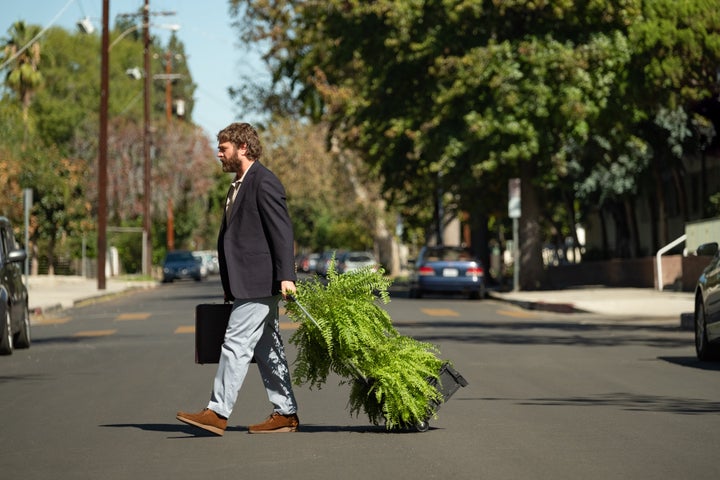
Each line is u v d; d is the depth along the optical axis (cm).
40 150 6322
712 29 2627
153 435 970
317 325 905
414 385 929
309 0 4278
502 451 871
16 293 1933
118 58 8888
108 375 1498
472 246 4997
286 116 5756
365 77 4388
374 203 6706
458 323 2498
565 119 3653
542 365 1556
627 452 867
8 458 872
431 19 3825
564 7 3559
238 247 909
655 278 3756
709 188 4294
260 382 1369
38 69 6894
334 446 895
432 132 3891
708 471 792
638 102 3103
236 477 778
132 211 8238
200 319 925
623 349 1809
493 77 3634
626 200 4772
